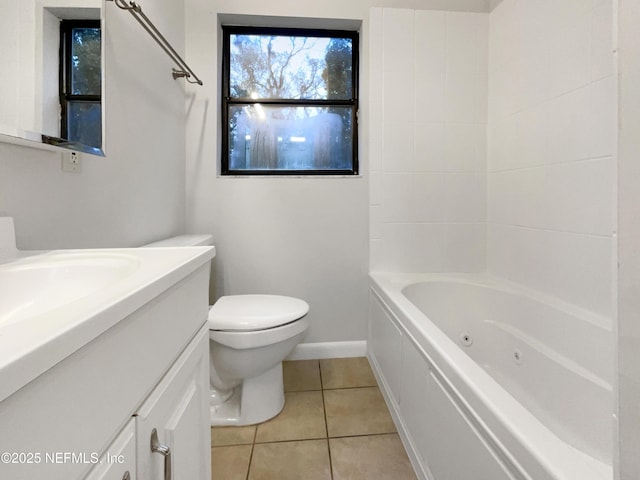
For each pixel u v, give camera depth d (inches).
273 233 75.6
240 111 78.1
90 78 38.1
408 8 74.8
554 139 57.4
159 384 22.2
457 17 75.8
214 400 58.6
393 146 76.4
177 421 24.7
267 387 55.9
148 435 20.1
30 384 11.6
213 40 72.2
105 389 15.9
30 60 30.0
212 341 52.1
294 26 76.7
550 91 58.3
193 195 73.4
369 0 74.2
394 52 75.1
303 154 79.7
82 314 14.4
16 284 24.7
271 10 72.2
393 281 69.8
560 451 22.2
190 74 65.9
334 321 78.1
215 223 74.3
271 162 79.1
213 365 53.9
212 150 73.4
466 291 70.4
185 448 26.6
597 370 45.6
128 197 50.2
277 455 48.2
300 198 75.8
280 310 55.2
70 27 34.9
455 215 78.2
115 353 16.8
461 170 77.8
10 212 30.7
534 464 22.2
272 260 75.9
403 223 77.5
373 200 76.7
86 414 14.5
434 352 38.6
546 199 59.6
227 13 71.8
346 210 76.9
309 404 60.3
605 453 41.9
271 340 51.2
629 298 14.3
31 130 30.2
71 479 13.6
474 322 69.4
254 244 75.3
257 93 78.3
